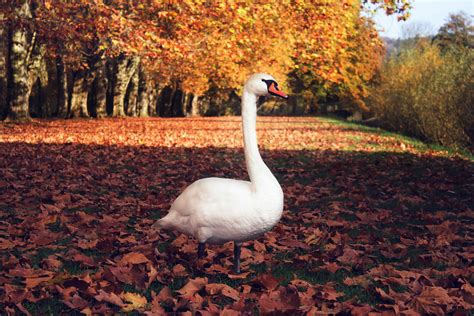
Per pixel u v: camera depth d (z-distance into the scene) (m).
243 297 4.02
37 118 34.72
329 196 9.09
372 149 18.58
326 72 24.30
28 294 3.99
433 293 4.11
